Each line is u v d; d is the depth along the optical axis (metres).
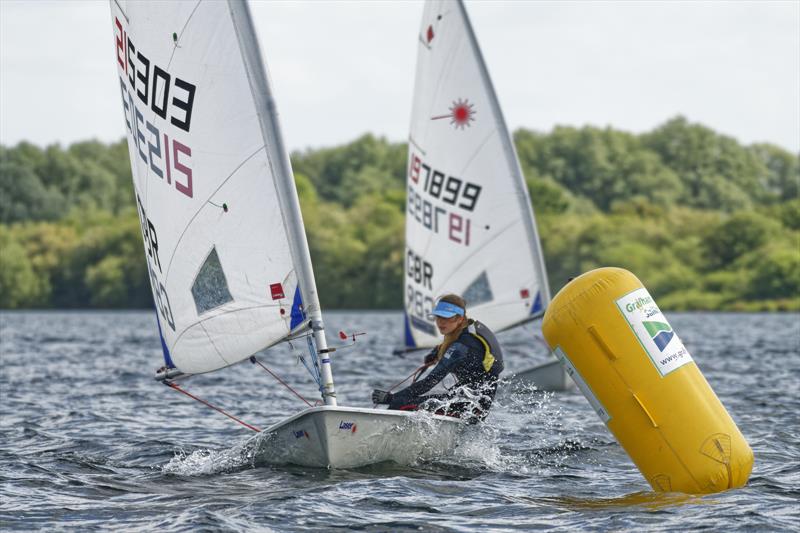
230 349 30.31
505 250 55.41
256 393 55.09
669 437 25.64
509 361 81.38
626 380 25.97
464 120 55.47
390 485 26.48
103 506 24.66
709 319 195.75
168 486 27.25
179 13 29.70
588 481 27.88
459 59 55.34
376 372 69.06
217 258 29.97
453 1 55.12
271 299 29.41
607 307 26.25
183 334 31.12
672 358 26.11
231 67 29.19
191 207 30.14
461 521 22.98
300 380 63.94
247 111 29.16
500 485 27.08
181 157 30.12
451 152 55.94
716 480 25.53
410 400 30.33
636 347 26.03
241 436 37.78
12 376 65.06
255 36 29.11
